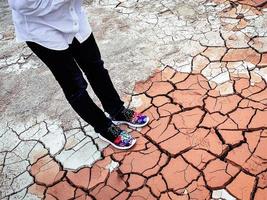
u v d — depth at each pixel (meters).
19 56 3.36
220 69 2.67
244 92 2.45
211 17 3.18
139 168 2.16
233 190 1.93
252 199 1.88
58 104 2.72
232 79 2.56
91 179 2.17
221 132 2.23
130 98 2.61
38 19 1.62
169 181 2.05
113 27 3.35
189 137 2.25
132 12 3.49
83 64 2.00
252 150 2.09
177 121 2.37
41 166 2.31
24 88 2.97
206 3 3.36
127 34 3.22
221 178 2.00
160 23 3.25
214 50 2.84
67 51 1.79
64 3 1.60
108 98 2.22
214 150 2.14
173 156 2.17
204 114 2.37
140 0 3.63
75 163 2.28
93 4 3.77
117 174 2.16
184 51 2.89
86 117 2.07
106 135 2.24
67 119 2.58
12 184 2.25
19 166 2.35
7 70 3.22
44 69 3.12
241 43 2.84
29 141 2.50
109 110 2.29
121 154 2.26
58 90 2.86
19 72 3.16
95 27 3.41
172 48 2.95
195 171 2.07
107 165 2.22
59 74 1.83
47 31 1.66
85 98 1.97
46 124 2.59
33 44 1.72
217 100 2.44
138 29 3.25
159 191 2.02
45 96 2.83
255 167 2.01
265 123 2.22
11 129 2.63
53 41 1.68
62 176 2.22
